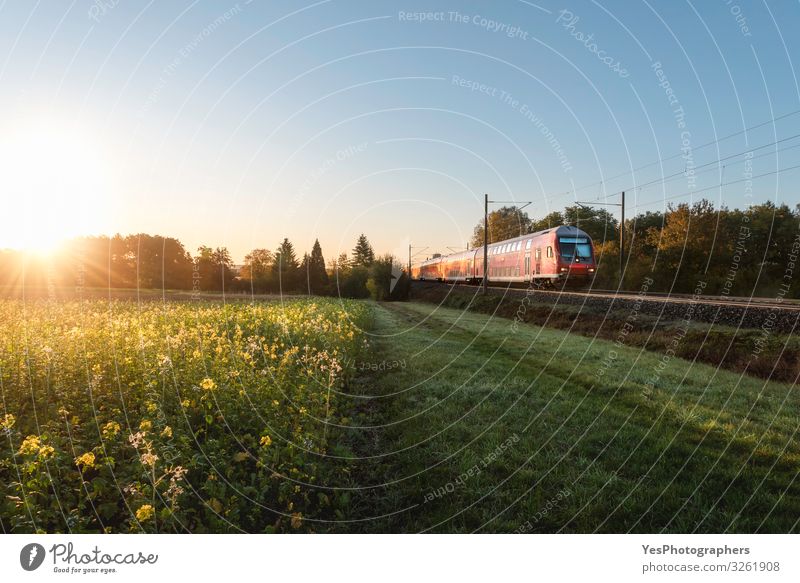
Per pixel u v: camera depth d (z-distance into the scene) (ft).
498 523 14.83
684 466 18.31
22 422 16.84
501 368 36.99
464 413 25.27
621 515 15.23
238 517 13.71
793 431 22.03
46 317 45.16
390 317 87.51
